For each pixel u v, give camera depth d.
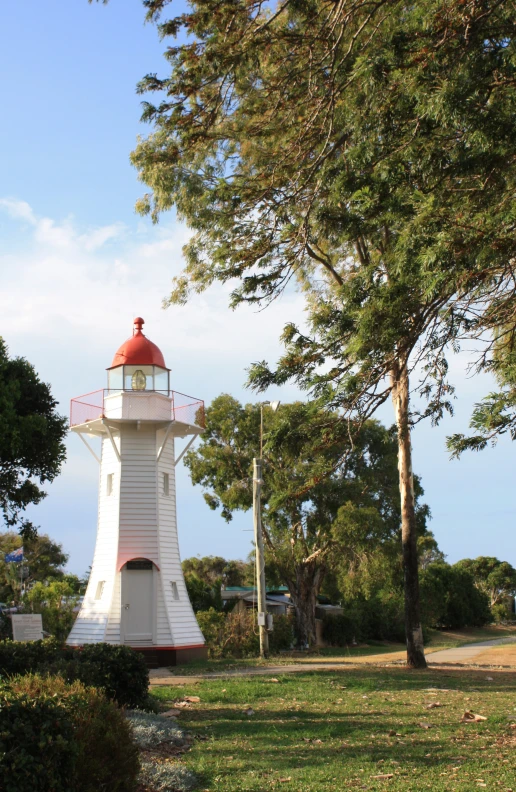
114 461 29.73
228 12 11.84
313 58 12.28
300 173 12.50
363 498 42.72
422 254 9.16
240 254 12.97
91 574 29.41
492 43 10.26
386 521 43.59
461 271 9.09
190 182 18.58
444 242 8.93
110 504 29.44
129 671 13.43
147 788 8.32
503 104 9.75
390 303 9.91
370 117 10.84
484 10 10.06
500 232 8.90
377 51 10.46
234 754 10.27
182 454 31.12
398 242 9.80
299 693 16.95
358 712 14.04
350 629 49.34
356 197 10.67
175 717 13.45
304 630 45.03
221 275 13.12
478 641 51.91
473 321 10.59
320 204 12.34
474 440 11.70
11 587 55.22
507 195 9.61
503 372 11.22
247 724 12.66
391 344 10.17
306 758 9.98
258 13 12.18
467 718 13.21
